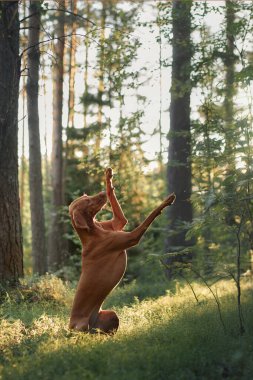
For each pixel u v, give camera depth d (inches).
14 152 558.9
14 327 339.9
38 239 845.2
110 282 333.1
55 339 308.2
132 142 898.1
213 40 614.5
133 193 980.6
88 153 1079.6
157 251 1017.5
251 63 460.8
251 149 375.9
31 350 289.7
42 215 845.2
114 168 896.3
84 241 338.0
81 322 330.6
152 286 641.6
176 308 426.0
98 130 892.0
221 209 380.8
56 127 997.8
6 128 553.3
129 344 292.5
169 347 288.2
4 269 547.2
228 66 640.4
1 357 281.1
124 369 250.5
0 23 551.5
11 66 558.3
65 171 1102.4
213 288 554.3
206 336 316.8
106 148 898.1
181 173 803.4
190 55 692.7
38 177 836.6
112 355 267.6
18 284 548.1
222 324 349.7
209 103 602.2
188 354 275.1
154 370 255.8
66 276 940.0
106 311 338.6
